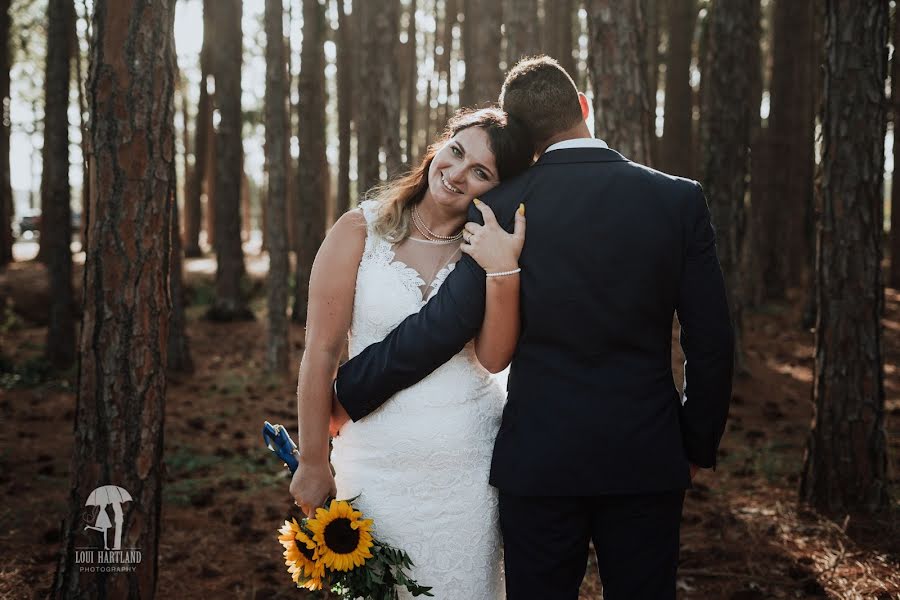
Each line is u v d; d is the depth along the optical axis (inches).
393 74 322.0
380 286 87.9
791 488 189.6
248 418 276.8
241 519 172.2
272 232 343.0
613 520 82.0
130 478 106.6
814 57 523.2
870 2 163.0
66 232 353.4
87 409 106.3
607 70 171.5
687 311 80.7
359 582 84.0
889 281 559.2
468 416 87.5
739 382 317.4
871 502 169.0
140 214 105.1
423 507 86.4
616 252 78.5
